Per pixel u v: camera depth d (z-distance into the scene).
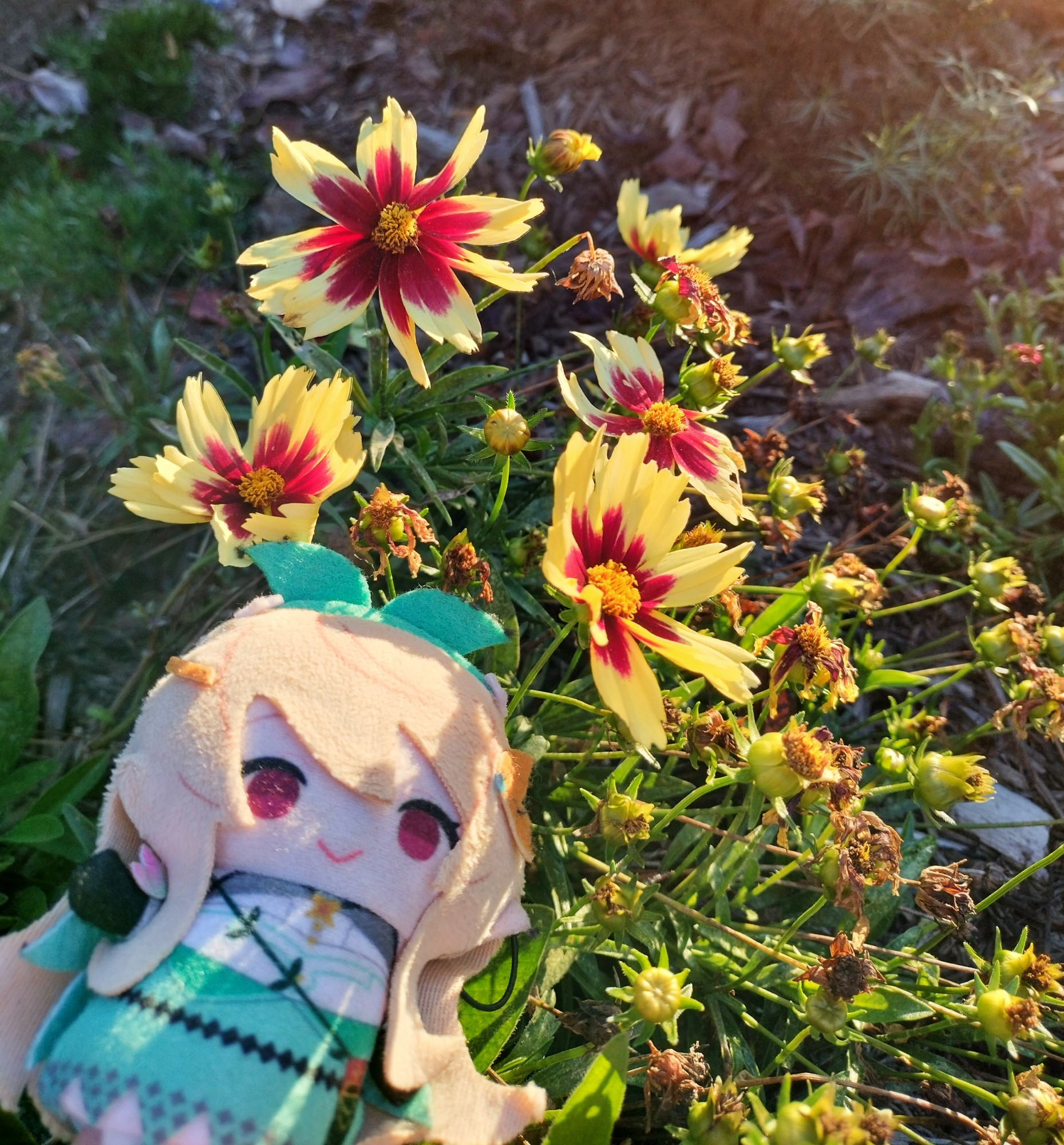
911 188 0.40
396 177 0.21
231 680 0.16
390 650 0.17
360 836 0.15
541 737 0.21
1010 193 0.40
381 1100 0.15
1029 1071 0.19
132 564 0.32
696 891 0.23
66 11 0.45
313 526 0.18
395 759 0.15
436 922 0.15
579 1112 0.17
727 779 0.20
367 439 0.27
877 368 0.37
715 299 0.24
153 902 0.15
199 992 0.14
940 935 0.21
